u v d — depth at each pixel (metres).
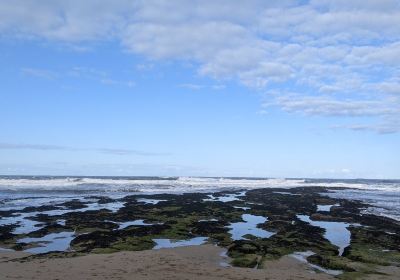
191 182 94.19
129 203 43.91
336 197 58.78
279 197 54.06
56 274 15.86
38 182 75.75
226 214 35.09
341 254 21.44
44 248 22.47
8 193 59.03
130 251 20.70
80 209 39.50
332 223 32.44
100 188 68.56
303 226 28.80
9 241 24.19
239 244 21.83
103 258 18.69
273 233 27.11
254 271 17.14
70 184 75.06
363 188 83.44
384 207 44.00
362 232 26.75
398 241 24.16
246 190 70.19
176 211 36.38
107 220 31.81
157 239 24.53
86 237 24.23
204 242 23.81
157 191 66.44
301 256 20.48
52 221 31.19
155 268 16.98
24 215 34.91
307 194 61.38
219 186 83.44
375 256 20.25
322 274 17.09
